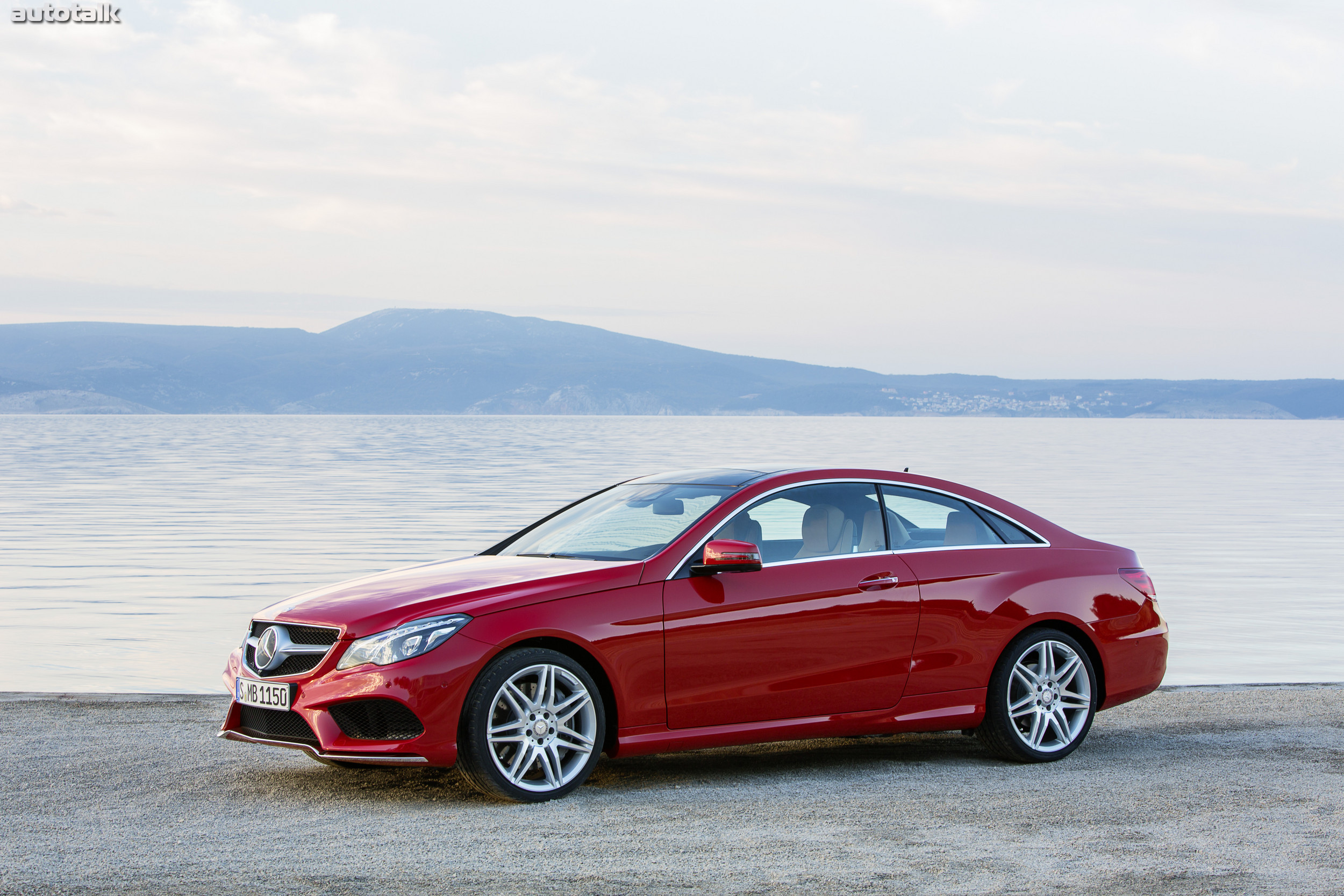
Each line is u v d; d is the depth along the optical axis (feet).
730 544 24.03
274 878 18.28
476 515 147.13
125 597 78.38
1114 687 28.02
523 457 352.08
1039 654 27.37
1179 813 22.29
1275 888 18.03
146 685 49.06
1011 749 26.63
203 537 120.26
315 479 238.68
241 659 24.29
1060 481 225.76
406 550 107.65
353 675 22.35
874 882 18.17
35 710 32.24
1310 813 22.36
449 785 24.29
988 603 26.68
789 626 24.75
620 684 23.40
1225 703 34.09
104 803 22.90
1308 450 470.80
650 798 23.38
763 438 624.18
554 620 23.03
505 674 22.68
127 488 210.18
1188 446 530.68
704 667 24.06
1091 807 22.68
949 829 21.13
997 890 17.88
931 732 27.99
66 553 106.52
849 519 26.32
